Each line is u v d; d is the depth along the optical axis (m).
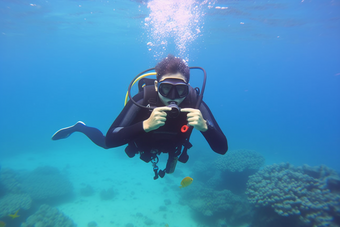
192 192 9.77
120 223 8.18
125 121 2.07
